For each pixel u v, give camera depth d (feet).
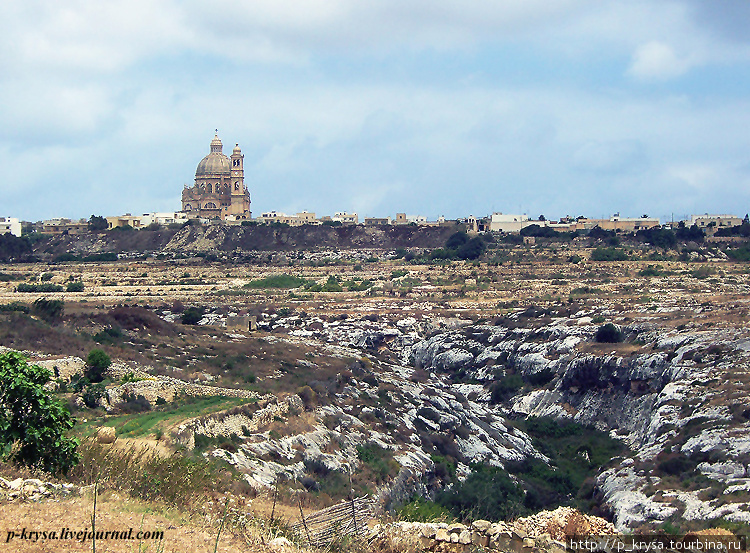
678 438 302.66
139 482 142.72
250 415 243.19
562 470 314.96
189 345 374.63
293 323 571.69
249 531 129.49
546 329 492.54
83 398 246.88
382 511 176.24
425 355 515.91
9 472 135.23
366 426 283.18
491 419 365.40
